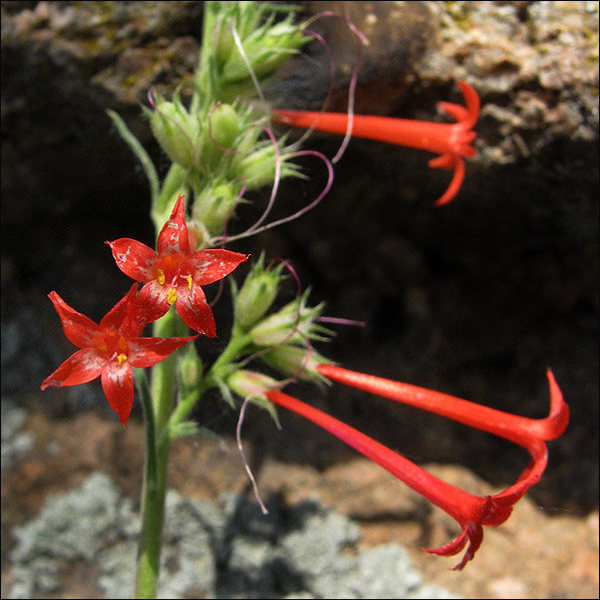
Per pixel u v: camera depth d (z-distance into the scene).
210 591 0.13
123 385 0.07
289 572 0.13
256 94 0.11
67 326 0.07
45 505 0.14
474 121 0.10
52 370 0.15
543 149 0.12
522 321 0.15
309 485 0.14
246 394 0.10
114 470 0.14
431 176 0.13
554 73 0.12
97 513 0.14
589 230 0.13
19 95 0.12
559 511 0.14
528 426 0.09
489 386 0.15
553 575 0.13
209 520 0.14
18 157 0.13
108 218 0.15
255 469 0.14
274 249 0.14
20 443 0.14
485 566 0.13
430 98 0.12
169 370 0.10
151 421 0.10
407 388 0.10
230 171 0.10
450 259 0.15
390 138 0.11
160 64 0.12
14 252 0.15
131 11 0.12
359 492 0.14
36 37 0.12
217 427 0.14
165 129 0.10
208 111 0.10
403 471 0.09
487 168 0.12
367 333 0.15
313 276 0.15
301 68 0.12
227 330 0.14
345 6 0.12
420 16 0.12
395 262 0.15
